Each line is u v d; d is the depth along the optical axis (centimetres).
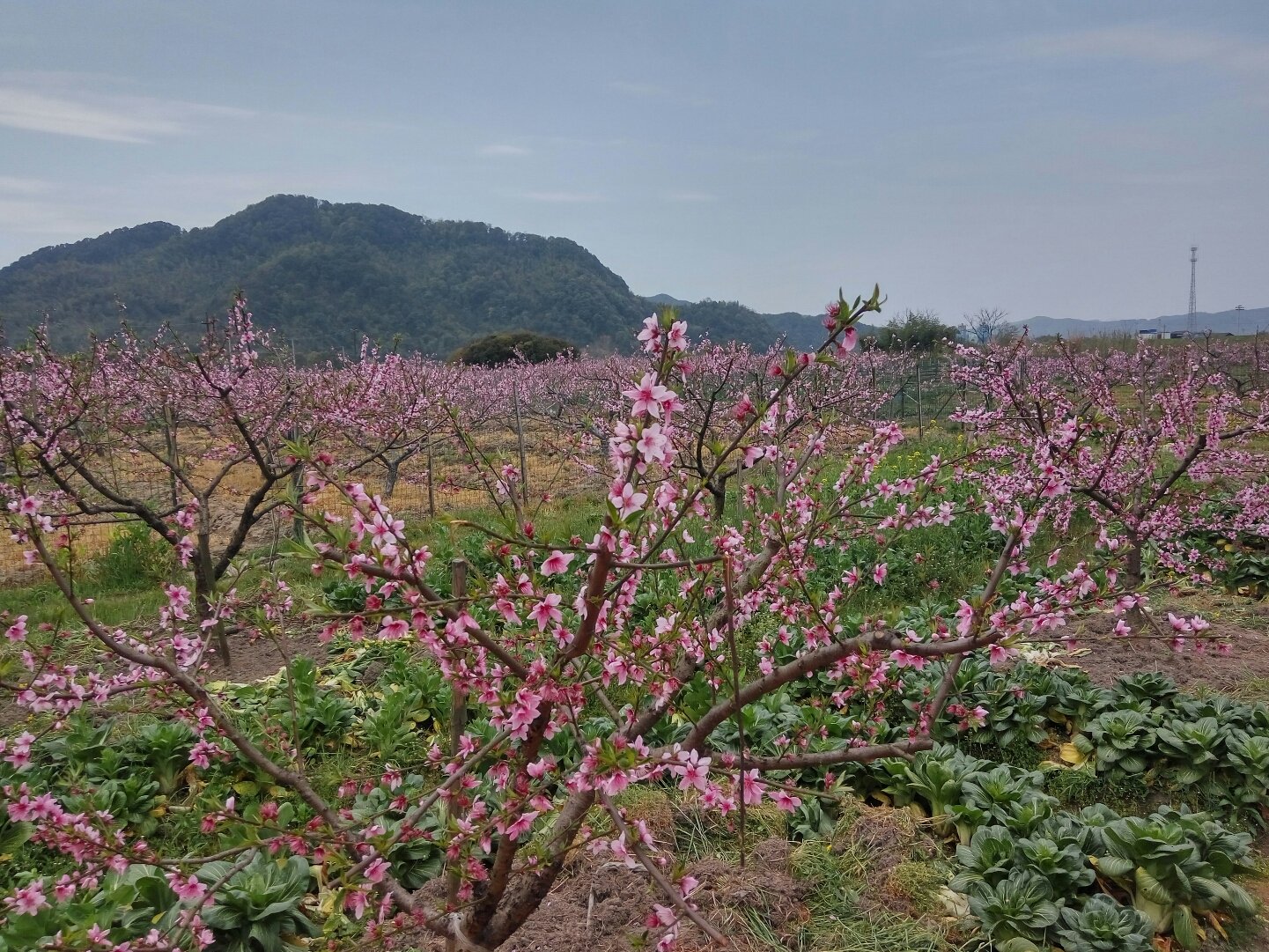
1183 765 434
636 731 253
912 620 603
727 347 1716
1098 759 449
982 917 322
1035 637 618
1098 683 538
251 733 471
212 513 1361
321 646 691
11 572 1062
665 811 380
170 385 909
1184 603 686
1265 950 335
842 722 444
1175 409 757
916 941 314
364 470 1622
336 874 319
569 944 310
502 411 2084
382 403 1090
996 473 720
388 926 222
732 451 226
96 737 484
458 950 227
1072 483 590
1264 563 774
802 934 318
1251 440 1134
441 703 538
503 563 248
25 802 254
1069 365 872
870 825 379
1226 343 2247
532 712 203
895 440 354
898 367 2283
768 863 353
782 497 362
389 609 201
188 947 267
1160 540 727
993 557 859
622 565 200
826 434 423
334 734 511
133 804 432
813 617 325
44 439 596
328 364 1412
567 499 1323
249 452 714
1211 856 346
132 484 1411
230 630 696
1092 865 347
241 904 303
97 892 317
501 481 273
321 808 239
